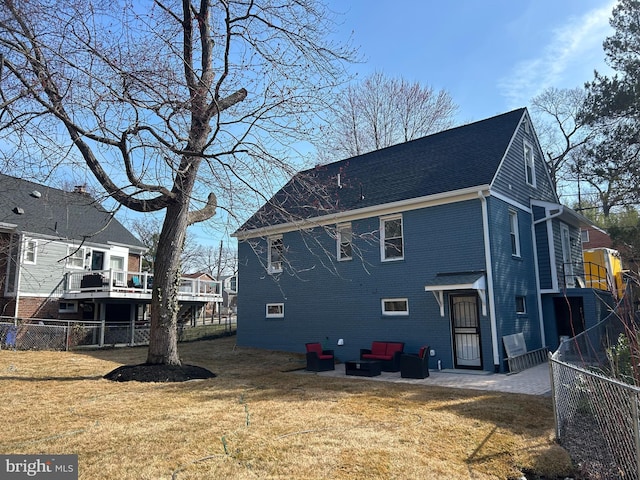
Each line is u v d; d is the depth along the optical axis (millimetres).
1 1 7523
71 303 21641
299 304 16734
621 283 19688
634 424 3840
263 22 9266
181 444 5504
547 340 15023
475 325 12727
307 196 13062
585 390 6359
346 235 15734
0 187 16828
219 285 24328
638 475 3758
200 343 19875
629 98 22859
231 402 7859
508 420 6742
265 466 4828
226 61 9242
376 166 17453
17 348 16391
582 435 5918
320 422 6535
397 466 4863
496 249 12719
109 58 7516
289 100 8812
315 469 4754
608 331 11234
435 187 13766
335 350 15453
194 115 9336
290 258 17219
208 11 10453
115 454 5160
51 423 6414
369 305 14781
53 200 9656
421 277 13664
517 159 15250
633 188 23594
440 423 6531
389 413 7137
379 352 13539
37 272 20344
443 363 12891
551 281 14992
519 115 15727
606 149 24016
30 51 7715
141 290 20781
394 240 14625
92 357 14562
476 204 12859
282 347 17062
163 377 9953
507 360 12086
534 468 4957
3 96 7543
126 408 7340
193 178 10047
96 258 23578
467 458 5180
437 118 31484
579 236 18797
